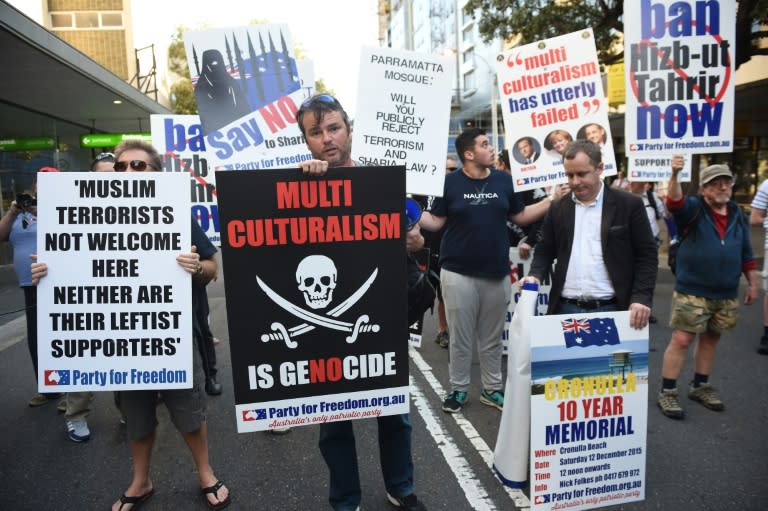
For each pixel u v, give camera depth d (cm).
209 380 463
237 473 333
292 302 232
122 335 263
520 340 274
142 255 262
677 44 441
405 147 375
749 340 573
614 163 417
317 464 342
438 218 412
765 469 318
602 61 1271
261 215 228
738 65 1048
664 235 1537
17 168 1533
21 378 524
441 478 319
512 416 278
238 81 404
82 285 261
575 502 272
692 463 327
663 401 402
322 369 236
